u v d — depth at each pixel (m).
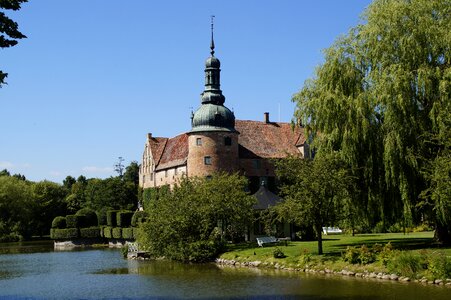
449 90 32.12
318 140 38.56
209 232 47.91
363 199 36.41
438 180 30.11
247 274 35.09
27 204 104.19
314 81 40.06
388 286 27.89
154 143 86.44
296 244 47.22
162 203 48.56
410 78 33.19
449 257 29.22
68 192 134.75
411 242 41.22
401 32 34.47
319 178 35.59
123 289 31.19
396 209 35.38
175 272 38.06
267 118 77.44
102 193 109.56
